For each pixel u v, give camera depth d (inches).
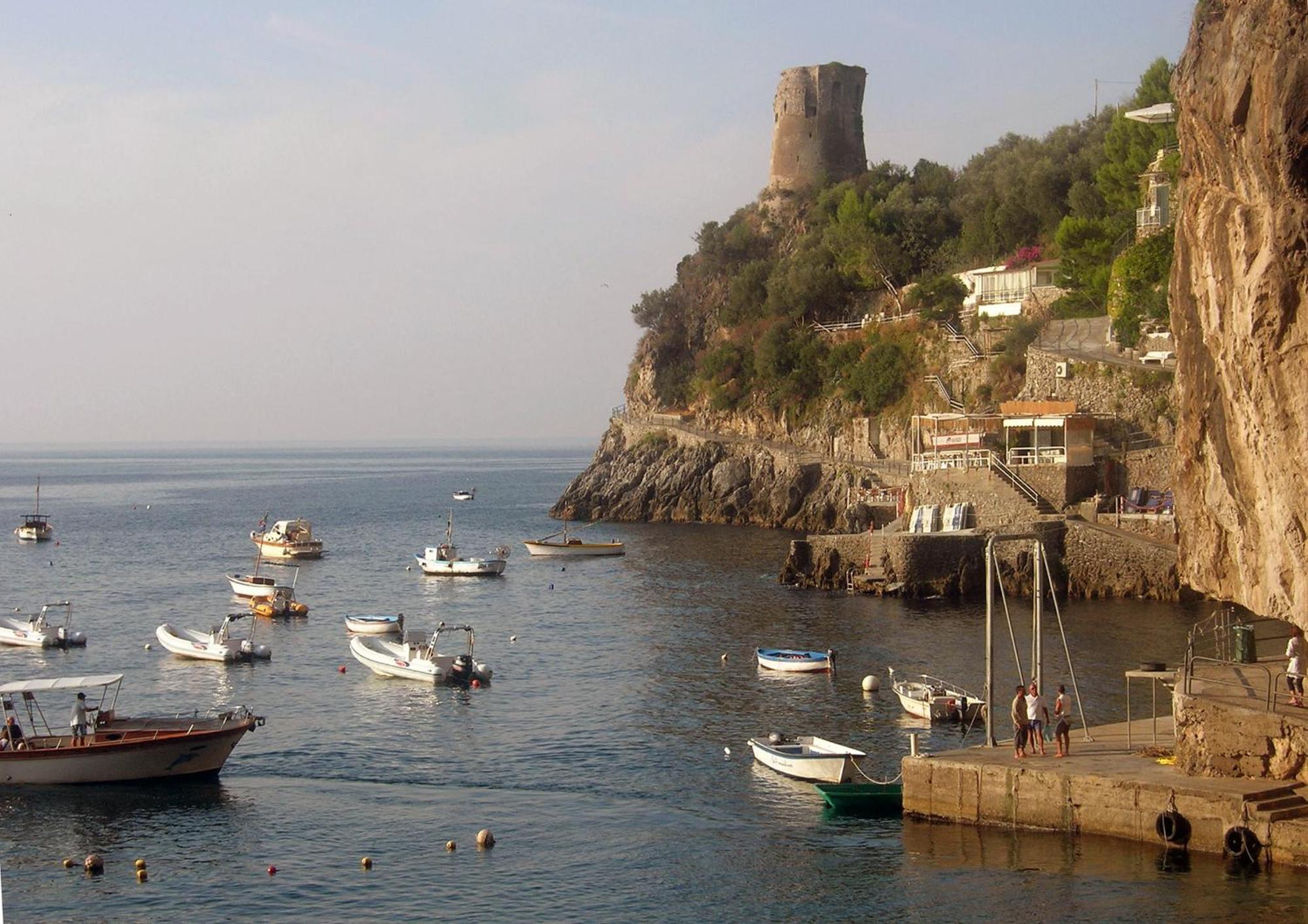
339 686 2610.7
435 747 2080.5
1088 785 1422.2
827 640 2987.2
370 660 2741.1
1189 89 1254.9
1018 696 1525.6
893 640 2942.9
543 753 2036.2
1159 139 4749.0
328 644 3171.8
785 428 6451.8
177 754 1876.2
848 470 5748.0
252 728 1971.0
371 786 1868.8
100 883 1501.0
